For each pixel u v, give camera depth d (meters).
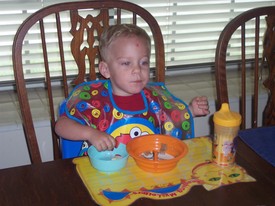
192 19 1.83
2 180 0.87
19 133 1.50
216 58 1.26
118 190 0.84
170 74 1.98
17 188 0.84
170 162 0.89
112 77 1.18
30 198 0.81
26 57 1.62
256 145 1.02
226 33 1.24
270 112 1.39
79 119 1.13
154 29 1.29
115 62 1.15
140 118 1.19
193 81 1.92
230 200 0.81
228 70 2.03
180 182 0.87
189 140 1.07
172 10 1.78
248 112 1.82
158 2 1.75
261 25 1.97
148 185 0.86
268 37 1.33
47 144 1.56
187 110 1.24
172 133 1.22
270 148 1.00
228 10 1.88
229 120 0.90
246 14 1.27
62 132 1.07
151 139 1.00
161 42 1.30
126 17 1.72
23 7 1.56
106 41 1.17
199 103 1.26
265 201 0.81
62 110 1.17
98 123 1.15
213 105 1.74
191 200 0.81
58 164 0.94
